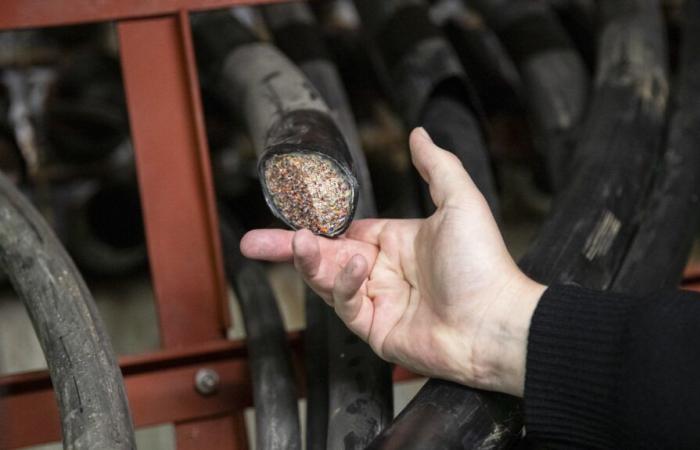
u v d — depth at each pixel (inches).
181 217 41.7
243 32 46.9
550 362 28.8
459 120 43.5
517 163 59.4
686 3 48.2
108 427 30.1
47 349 32.3
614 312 28.5
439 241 30.4
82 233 59.5
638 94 43.4
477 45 54.3
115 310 60.7
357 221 33.0
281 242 31.1
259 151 38.0
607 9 48.6
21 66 58.9
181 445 40.1
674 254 38.4
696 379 27.0
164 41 41.6
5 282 61.9
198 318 41.8
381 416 33.9
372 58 52.9
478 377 30.5
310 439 35.4
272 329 39.3
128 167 58.5
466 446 29.7
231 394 40.3
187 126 41.7
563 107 47.5
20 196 36.4
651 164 41.1
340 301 31.2
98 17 41.1
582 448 28.9
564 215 37.3
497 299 30.0
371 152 57.9
